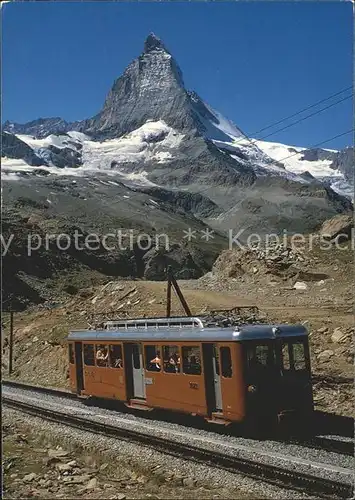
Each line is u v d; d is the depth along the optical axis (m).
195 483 13.24
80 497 12.05
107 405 24.83
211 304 44.94
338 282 45.38
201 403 18.52
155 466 14.59
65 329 42.75
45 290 92.88
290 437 17.03
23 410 24.47
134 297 52.12
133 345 22.25
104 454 16.08
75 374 26.27
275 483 12.58
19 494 12.22
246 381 17.38
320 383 22.80
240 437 17.31
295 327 18.95
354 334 27.75
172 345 19.94
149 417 21.48
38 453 16.34
